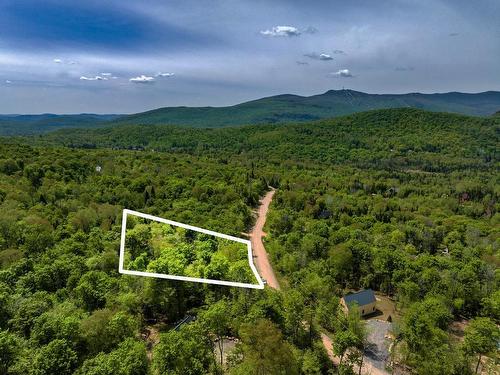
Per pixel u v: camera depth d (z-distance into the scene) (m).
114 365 40.09
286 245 97.69
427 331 55.62
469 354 54.91
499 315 73.06
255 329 46.53
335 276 85.88
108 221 103.88
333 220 133.50
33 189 128.38
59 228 94.69
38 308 51.75
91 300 57.59
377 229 121.50
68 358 41.09
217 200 140.12
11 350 40.84
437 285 75.50
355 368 56.91
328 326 66.50
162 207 124.81
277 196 163.75
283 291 74.50
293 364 45.28
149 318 63.16
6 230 86.69
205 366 47.88
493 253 109.69
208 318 50.50
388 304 79.12
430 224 141.75
